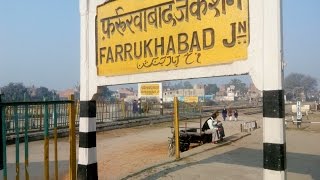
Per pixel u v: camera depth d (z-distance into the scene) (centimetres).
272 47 475
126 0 667
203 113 4672
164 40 609
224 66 530
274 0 475
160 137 2267
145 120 3281
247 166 1001
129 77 659
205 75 552
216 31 541
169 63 599
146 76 632
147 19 635
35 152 1561
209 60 547
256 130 2395
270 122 476
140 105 3838
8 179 1041
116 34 680
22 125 1798
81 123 707
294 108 5362
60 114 2153
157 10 621
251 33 501
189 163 1051
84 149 695
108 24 694
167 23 605
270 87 475
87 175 685
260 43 489
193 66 567
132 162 1349
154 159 1398
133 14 656
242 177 853
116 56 679
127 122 3002
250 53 500
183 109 4397
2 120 513
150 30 629
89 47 722
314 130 2473
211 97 11500
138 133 2522
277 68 470
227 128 2822
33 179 1046
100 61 704
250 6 503
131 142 2020
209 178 843
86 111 702
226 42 529
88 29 725
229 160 1114
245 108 7238
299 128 2670
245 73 507
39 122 2008
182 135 1523
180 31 587
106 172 1170
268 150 478
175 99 1138
